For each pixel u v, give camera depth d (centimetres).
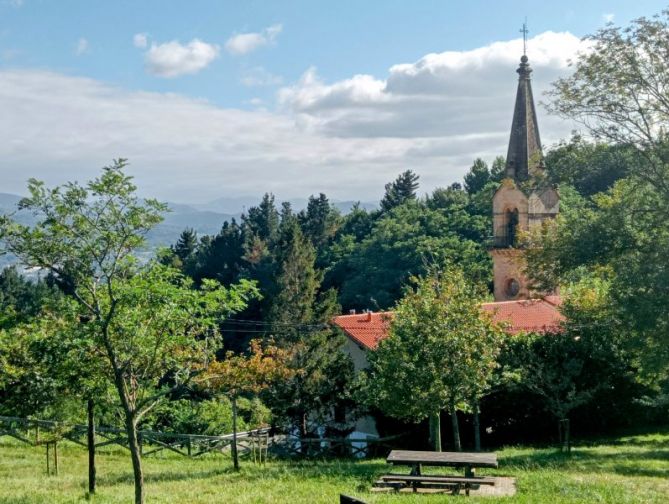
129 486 2120
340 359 3412
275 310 7331
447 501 1744
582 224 3092
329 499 1803
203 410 3541
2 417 2778
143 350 1595
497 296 4728
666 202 2905
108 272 1512
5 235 1466
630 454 2755
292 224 9806
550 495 1856
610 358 3525
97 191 1483
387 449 3347
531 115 4672
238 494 1927
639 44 2902
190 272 11706
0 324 1596
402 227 9381
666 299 2712
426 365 2705
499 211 4681
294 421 3294
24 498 1844
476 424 2959
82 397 1808
